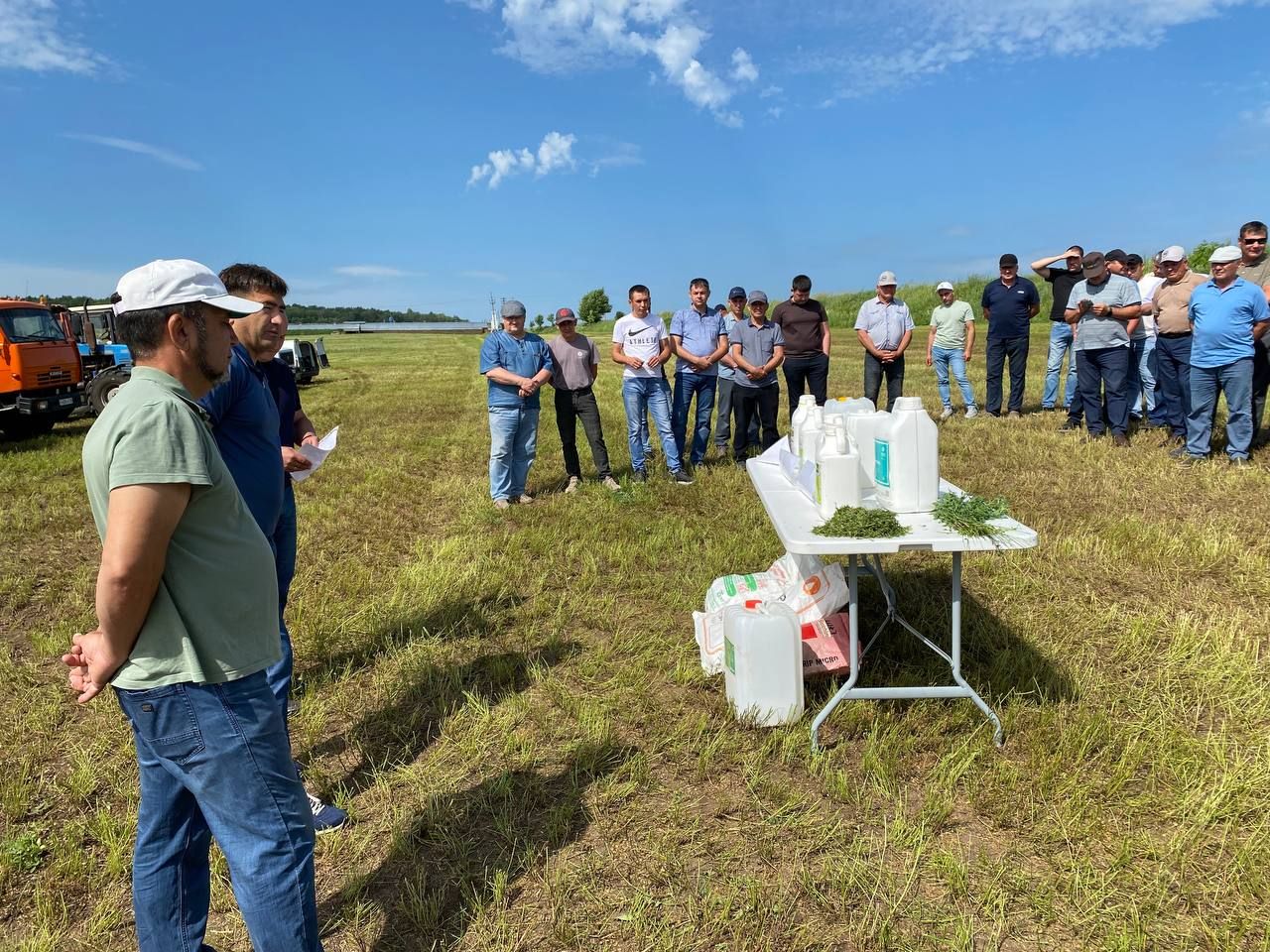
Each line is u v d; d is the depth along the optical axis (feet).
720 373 29.22
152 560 5.13
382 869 8.34
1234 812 8.39
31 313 41.37
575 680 12.23
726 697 11.19
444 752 10.40
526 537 19.42
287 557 10.41
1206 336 21.88
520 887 7.97
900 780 9.30
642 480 25.36
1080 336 26.58
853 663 10.24
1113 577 15.12
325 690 12.16
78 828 9.04
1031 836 8.25
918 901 7.47
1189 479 21.16
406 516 22.82
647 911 7.52
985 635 12.76
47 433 43.91
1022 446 26.43
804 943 7.06
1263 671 11.18
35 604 16.76
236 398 8.45
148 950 6.35
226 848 5.89
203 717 5.63
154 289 5.49
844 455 10.18
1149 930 7.06
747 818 8.82
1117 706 10.60
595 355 24.77
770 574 13.25
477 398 58.34
